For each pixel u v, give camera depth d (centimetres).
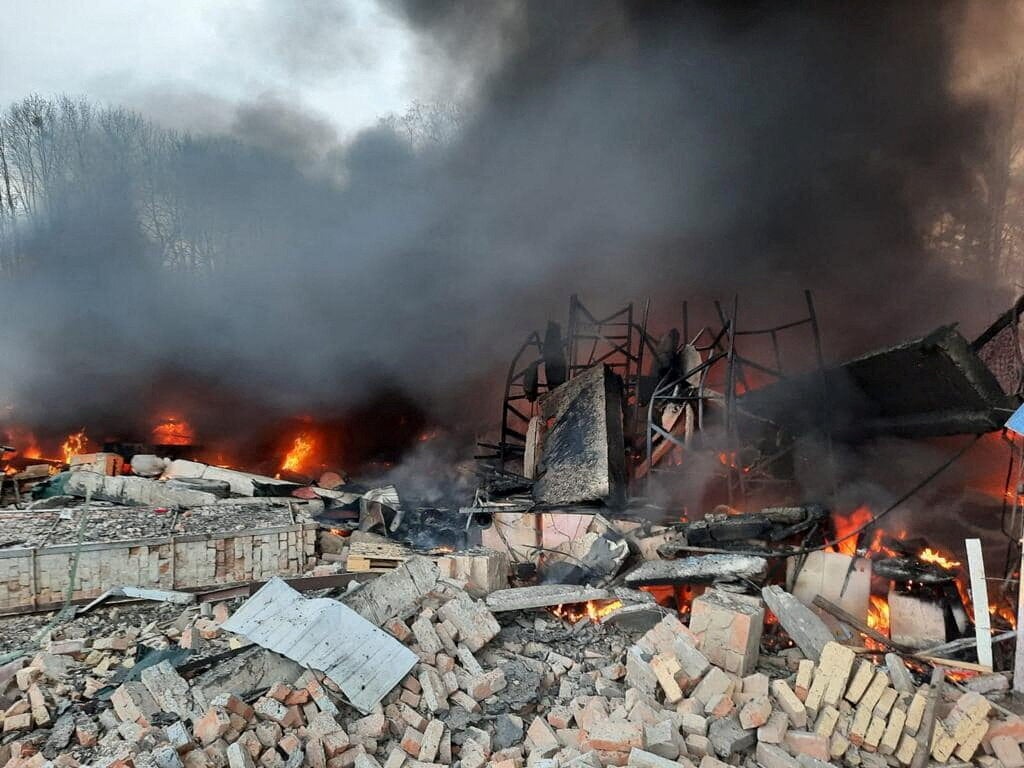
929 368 742
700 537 816
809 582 762
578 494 1013
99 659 653
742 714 519
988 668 606
